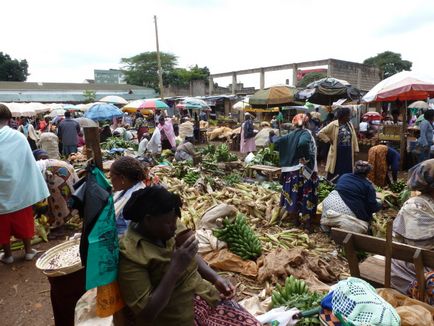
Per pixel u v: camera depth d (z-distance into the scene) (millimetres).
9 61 50094
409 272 3025
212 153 12367
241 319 2186
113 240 1696
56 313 2984
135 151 12547
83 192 1791
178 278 1764
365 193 4773
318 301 2891
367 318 2078
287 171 5590
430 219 2973
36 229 5531
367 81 25688
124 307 1819
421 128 8859
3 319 3615
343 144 6980
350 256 2955
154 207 1704
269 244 4812
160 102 17062
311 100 11039
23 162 4336
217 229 4582
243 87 35125
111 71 58938
